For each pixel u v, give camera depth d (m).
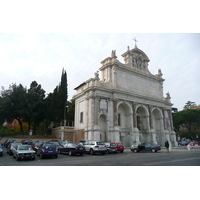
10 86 49.75
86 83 42.97
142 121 50.22
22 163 15.43
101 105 39.88
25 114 49.09
